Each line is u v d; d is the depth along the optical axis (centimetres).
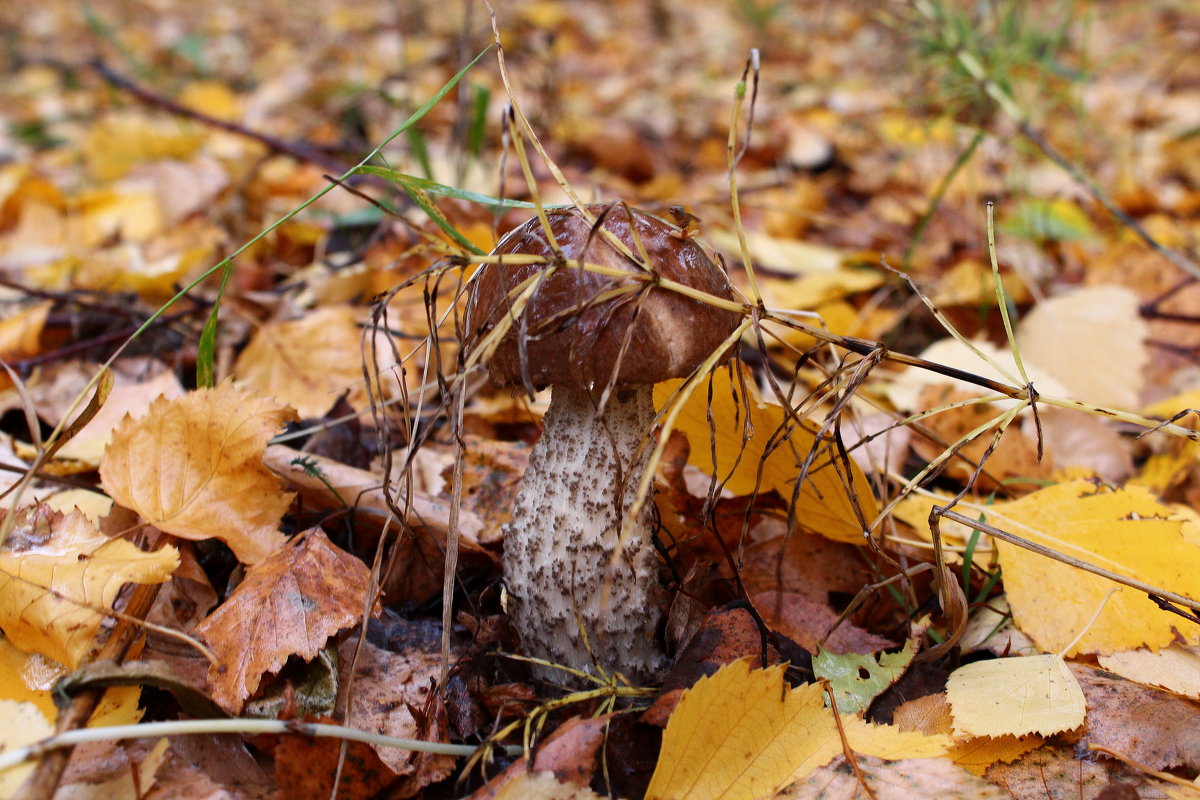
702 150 99
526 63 93
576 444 31
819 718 29
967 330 54
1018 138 66
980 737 29
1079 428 42
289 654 30
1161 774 28
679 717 28
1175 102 106
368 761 28
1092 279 58
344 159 77
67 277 58
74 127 109
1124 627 31
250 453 32
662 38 165
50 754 26
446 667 30
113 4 185
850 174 90
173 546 31
